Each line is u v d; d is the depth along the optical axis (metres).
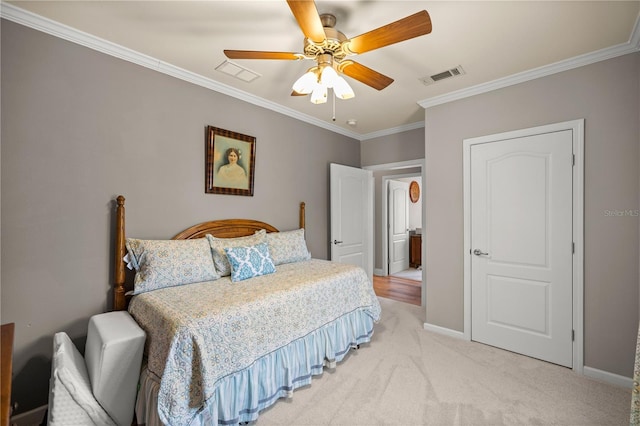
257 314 1.88
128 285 2.26
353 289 2.73
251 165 3.13
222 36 2.06
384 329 3.23
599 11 1.76
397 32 1.48
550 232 2.48
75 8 1.77
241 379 1.77
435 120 3.15
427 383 2.18
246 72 2.60
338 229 4.08
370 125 4.16
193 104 2.67
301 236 3.39
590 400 1.98
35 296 1.87
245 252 2.55
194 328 1.57
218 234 2.84
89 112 2.08
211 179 2.78
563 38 2.05
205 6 1.75
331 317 2.44
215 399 1.64
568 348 2.39
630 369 2.13
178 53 2.29
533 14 1.80
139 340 1.68
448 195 3.06
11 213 1.79
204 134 2.75
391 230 6.23
